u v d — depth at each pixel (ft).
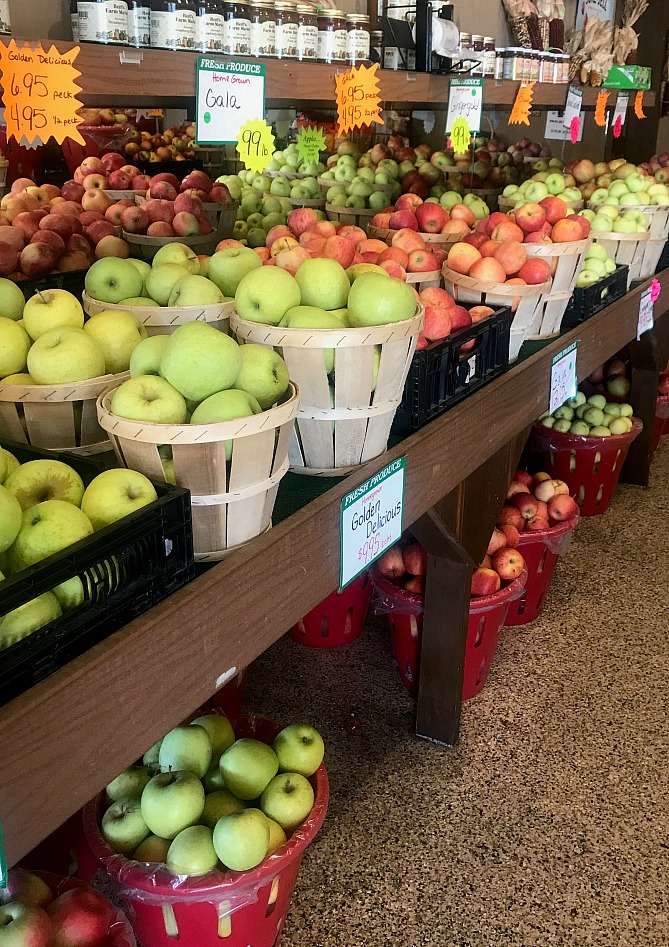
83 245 5.90
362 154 10.19
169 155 8.41
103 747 2.55
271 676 7.09
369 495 4.02
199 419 2.99
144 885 3.80
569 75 10.21
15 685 2.28
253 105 4.65
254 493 3.07
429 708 6.23
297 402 3.14
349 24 5.58
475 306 5.76
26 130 3.42
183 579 2.86
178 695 2.86
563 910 4.91
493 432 5.61
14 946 3.24
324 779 4.54
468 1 10.57
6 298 3.83
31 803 2.31
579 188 10.84
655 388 10.58
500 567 6.77
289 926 4.77
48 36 5.20
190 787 4.06
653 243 9.01
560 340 6.71
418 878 5.11
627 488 11.14
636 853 5.33
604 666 7.30
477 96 7.07
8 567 2.58
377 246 5.80
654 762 6.15
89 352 3.41
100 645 2.51
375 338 3.63
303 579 3.58
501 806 5.70
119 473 2.79
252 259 4.63
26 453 3.10
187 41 4.34
